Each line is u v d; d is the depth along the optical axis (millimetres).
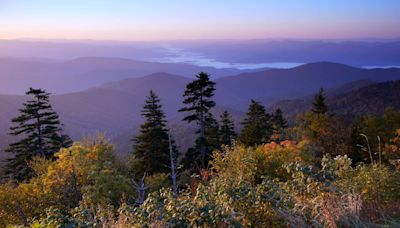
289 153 17609
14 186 21328
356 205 5227
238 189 5484
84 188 15883
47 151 40375
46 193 17250
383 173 6730
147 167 35438
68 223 5133
